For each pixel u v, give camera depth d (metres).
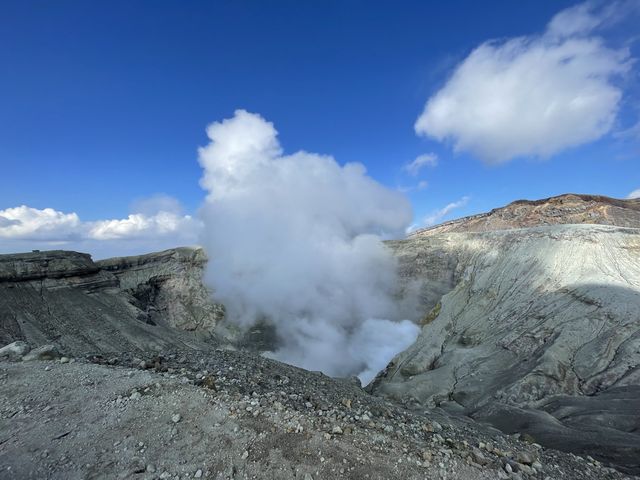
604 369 59.16
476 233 148.12
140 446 10.91
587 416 44.41
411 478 10.43
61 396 13.34
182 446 10.98
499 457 13.05
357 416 14.30
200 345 50.34
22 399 13.09
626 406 45.59
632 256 87.31
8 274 52.34
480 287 110.81
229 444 11.12
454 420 34.69
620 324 66.62
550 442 36.66
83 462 10.23
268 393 14.93
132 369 16.05
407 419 16.97
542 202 183.88
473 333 92.38
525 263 105.12
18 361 16.62
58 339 42.53
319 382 22.44
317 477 10.15
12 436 11.08
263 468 10.34
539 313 82.81
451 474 10.84
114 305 57.84
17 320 44.00
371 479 10.23
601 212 154.88
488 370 72.81
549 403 54.12
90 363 16.70
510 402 57.75
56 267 58.56
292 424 12.20
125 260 138.00
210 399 13.19
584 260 91.62
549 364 62.31
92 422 11.89
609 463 29.41
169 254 155.12
